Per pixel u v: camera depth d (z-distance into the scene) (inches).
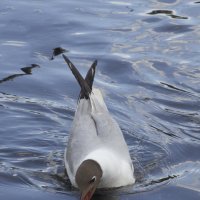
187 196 434.9
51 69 600.7
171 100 558.6
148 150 494.0
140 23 684.1
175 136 510.6
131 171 456.8
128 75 593.6
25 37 655.8
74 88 573.3
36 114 534.3
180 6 720.3
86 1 735.1
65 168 470.6
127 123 527.2
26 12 701.3
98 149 448.5
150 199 433.7
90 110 479.5
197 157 484.4
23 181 452.8
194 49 634.2
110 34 663.1
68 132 516.4
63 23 681.6
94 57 621.0
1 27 670.5
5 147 493.0
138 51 632.4
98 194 443.2
